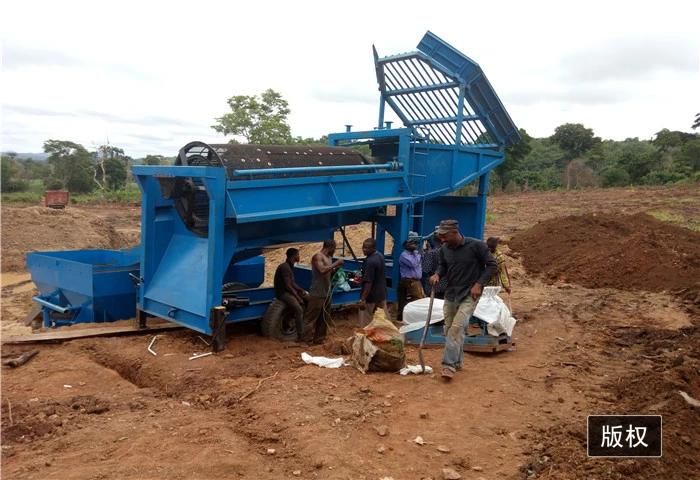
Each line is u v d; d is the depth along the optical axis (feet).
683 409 19.80
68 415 18.45
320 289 27.66
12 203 131.34
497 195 140.36
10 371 22.98
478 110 37.88
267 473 14.96
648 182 145.48
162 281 27.86
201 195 27.66
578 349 27.25
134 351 25.30
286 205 27.50
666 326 31.55
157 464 15.08
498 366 24.34
